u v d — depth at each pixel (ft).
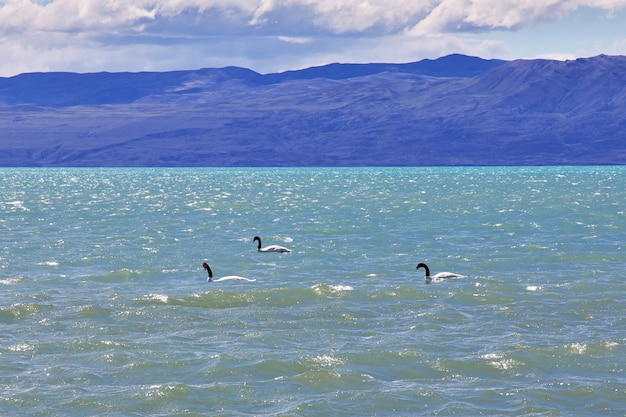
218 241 369.71
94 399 142.72
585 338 179.42
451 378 154.92
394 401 142.20
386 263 297.12
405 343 175.63
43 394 145.07
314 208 577.84
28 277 265.34
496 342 176.55
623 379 153.07
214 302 218.38
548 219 464.24
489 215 498.28
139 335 184.34
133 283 256.32
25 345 173.99
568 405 140.77
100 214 529.45
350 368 159.12
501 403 141.18
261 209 571.69
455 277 256.73
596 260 295.89
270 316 202.39
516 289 235.81
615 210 528.63
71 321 196.65
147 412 137.69
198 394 145.79
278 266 293.64
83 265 296.10
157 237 384.27
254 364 160.86
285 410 137.80
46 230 419.74
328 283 253.44
